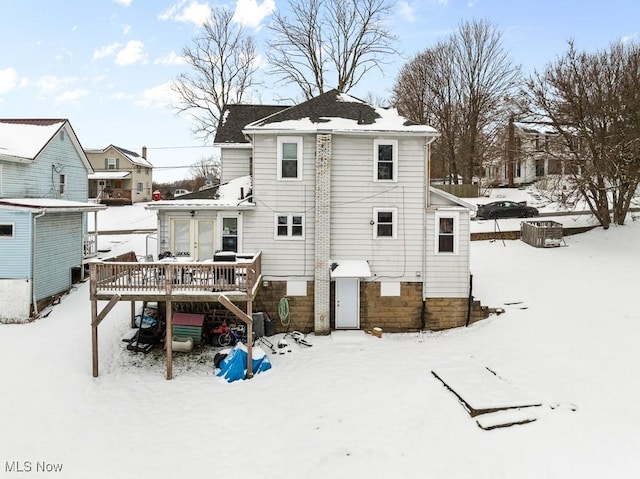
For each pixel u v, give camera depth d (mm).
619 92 23125
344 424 9977
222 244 16031
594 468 8125
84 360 13461
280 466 8656
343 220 16016
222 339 14664
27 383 11930
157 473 8531
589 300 15891
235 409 10859
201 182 65875
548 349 12875
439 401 10617
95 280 12531
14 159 19031
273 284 16047
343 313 16344
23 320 16609
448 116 43000
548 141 27531
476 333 15180
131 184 48062
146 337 14406
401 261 16156
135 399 11422
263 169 15836
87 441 9625
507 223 28625
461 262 16125
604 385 10656
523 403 10094
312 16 33938
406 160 15977
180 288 12664
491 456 8625
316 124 15828
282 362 13570
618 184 24969
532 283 18016
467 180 42625
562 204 25844
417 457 8742
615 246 22531
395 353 14031
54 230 18641
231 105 22125
